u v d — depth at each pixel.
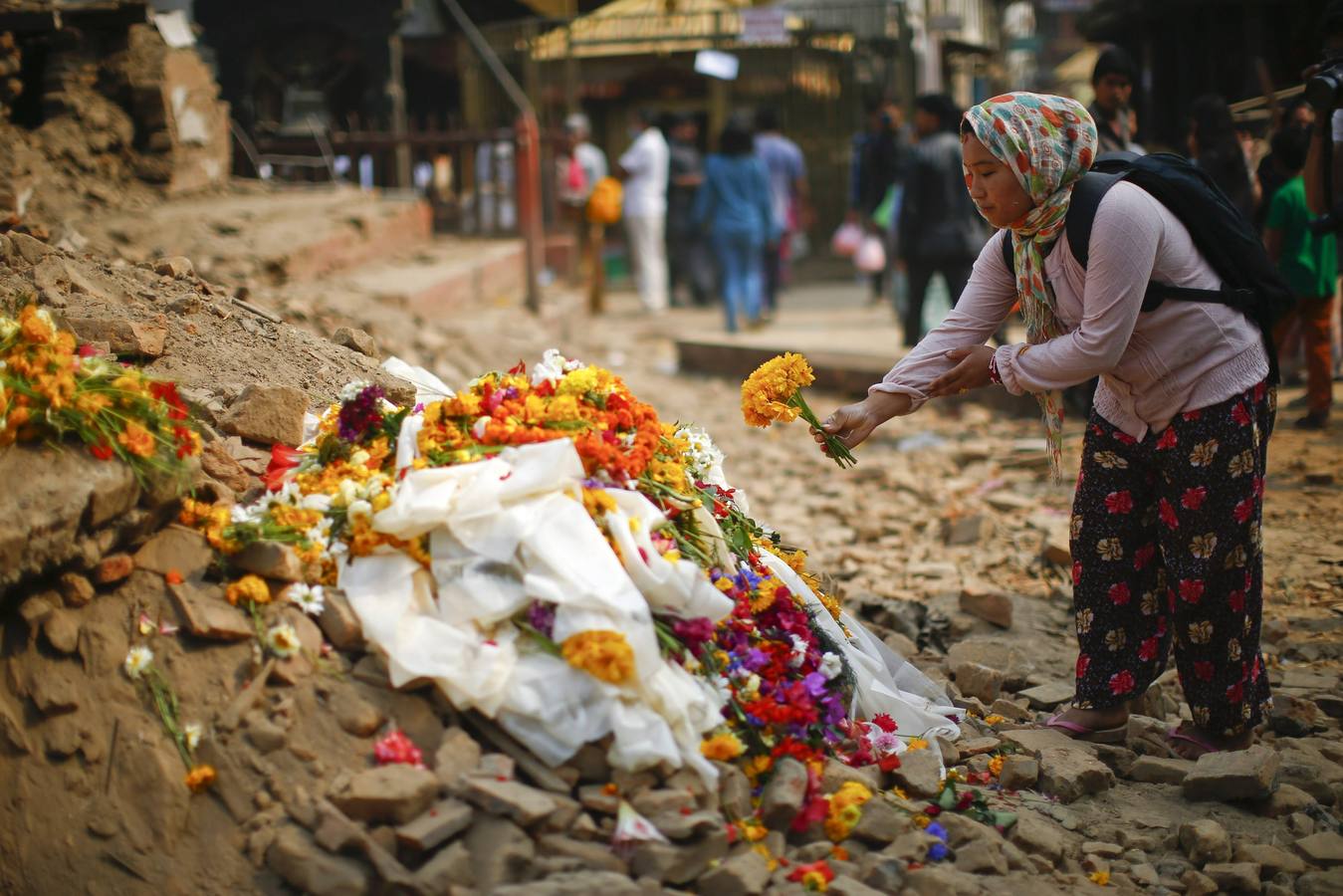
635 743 2.68
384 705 2.81
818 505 6.91
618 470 3.09
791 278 19.25
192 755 2.76
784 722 2.98
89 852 2.66
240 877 2.61
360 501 2.94
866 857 2.79
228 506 3.15
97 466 2.86
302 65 13.62
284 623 2.87
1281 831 3.19
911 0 22.17
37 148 8.63
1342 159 6.25
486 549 2.85
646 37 20.19
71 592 2.87
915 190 9.30
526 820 2.59
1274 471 6.61
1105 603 3.59
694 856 2.63
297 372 4.22
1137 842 3.11
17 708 2.80
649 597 2.93
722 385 10.80
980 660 4.30
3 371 2.91
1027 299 3.39
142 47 9.43
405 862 2.59
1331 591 5.01
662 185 15.27
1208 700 3.46
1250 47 10.80
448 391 4.39
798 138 20.86
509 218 14.60
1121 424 3.45
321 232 9.59
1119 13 12.38
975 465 7.57
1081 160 3.18
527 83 18.78
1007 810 3.14
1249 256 3.28
